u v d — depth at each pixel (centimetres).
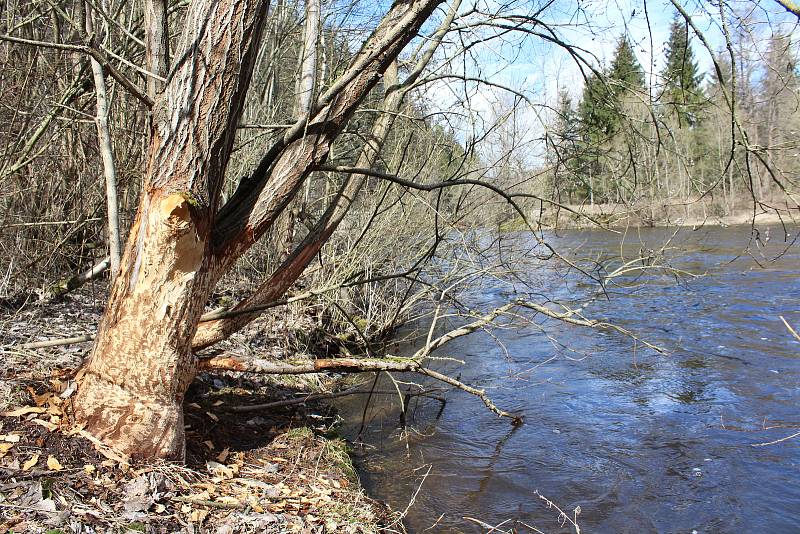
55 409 396
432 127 748
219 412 539
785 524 464
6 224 689
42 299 710
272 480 450
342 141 696
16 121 758
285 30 1151
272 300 469
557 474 554
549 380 823
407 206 977
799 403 705
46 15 735
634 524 466
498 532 450
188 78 355
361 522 420
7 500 318
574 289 1411
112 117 785
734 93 391
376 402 745
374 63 412
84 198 790
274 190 409
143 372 381
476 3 498
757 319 1098
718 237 2097
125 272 378
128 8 887
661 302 1273
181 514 355
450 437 640
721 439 620
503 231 898
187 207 356
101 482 354
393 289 1083
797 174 439
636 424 667
